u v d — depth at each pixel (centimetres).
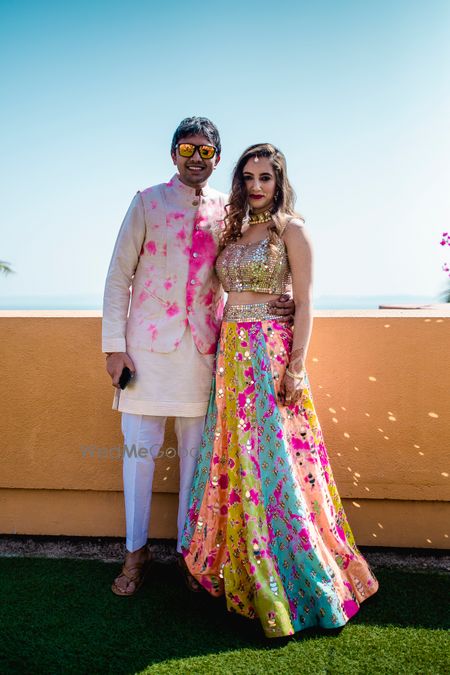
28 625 208
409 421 259
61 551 269
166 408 228
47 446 273
